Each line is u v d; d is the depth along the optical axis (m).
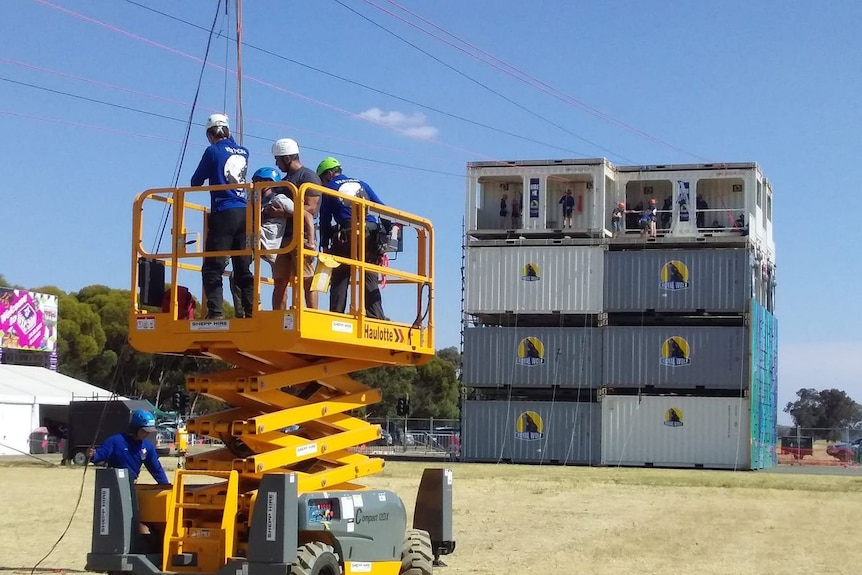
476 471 44.25
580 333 52.72
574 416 52.44
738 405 50.81
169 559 10.68
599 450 52.00
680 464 51.16
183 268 12.23
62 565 15.99
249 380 11.18
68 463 44.53
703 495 32.19
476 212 54.53
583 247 53.03
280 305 11.45
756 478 41.84
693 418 51.22
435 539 13.60
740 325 52.66
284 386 11.51
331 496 11.02
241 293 11.74
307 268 11.21
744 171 53.44
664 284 52.03
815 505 28.80
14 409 54.88
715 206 55.66
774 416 58.03
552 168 53.97
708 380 51.22
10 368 62.97
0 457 52.47
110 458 12.27
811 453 66.56
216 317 11.40
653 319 53.47
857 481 40.09
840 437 73.31
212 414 11.60
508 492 32.41
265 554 10.04
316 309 11.18
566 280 53.09
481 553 17.62
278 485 10.10
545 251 53.41
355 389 12.56
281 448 11.30
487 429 53.25
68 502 27.17
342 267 12.18
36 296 69.19
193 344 11.23
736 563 16.64
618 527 22.25
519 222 55.50
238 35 15.13
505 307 53.53
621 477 40.94
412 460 53.94
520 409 53.00
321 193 11.52
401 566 12.50
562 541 19.47
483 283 53.88
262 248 11.13
